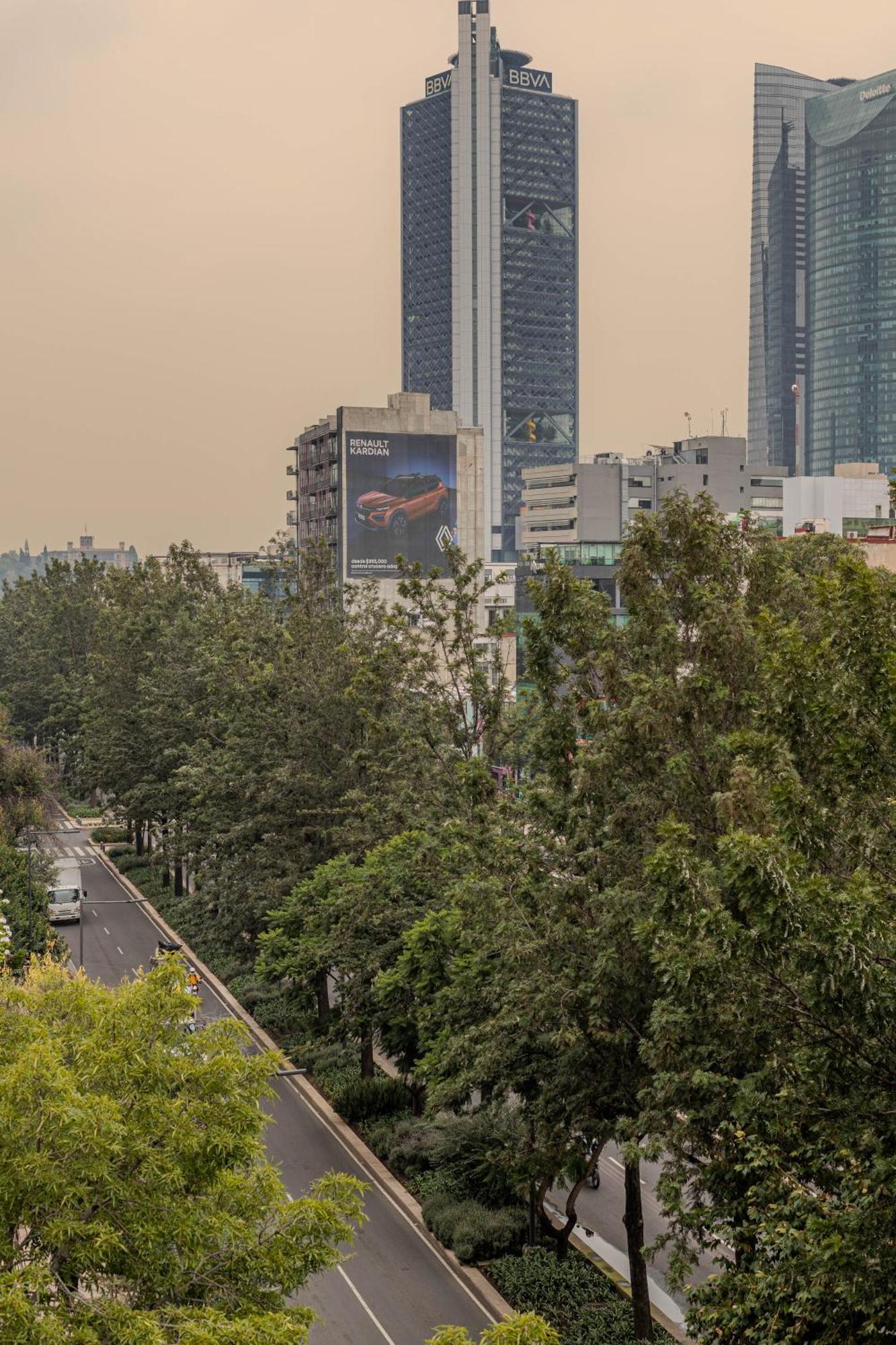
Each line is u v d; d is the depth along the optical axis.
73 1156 20.12
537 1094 35.97
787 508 182.75
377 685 62.00
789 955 21.77
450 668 58.12
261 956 59.12
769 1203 23.27
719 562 35.22
